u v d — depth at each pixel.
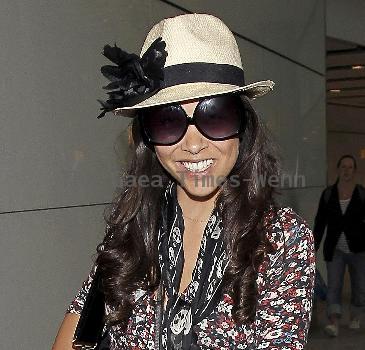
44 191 3.44
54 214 3.52
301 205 7.24
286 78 6.98
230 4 5.82
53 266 3.52
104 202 3.96
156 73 1.58
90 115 3.83
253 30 6.24
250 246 1.53
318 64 7.97
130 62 1.60
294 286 1.52
